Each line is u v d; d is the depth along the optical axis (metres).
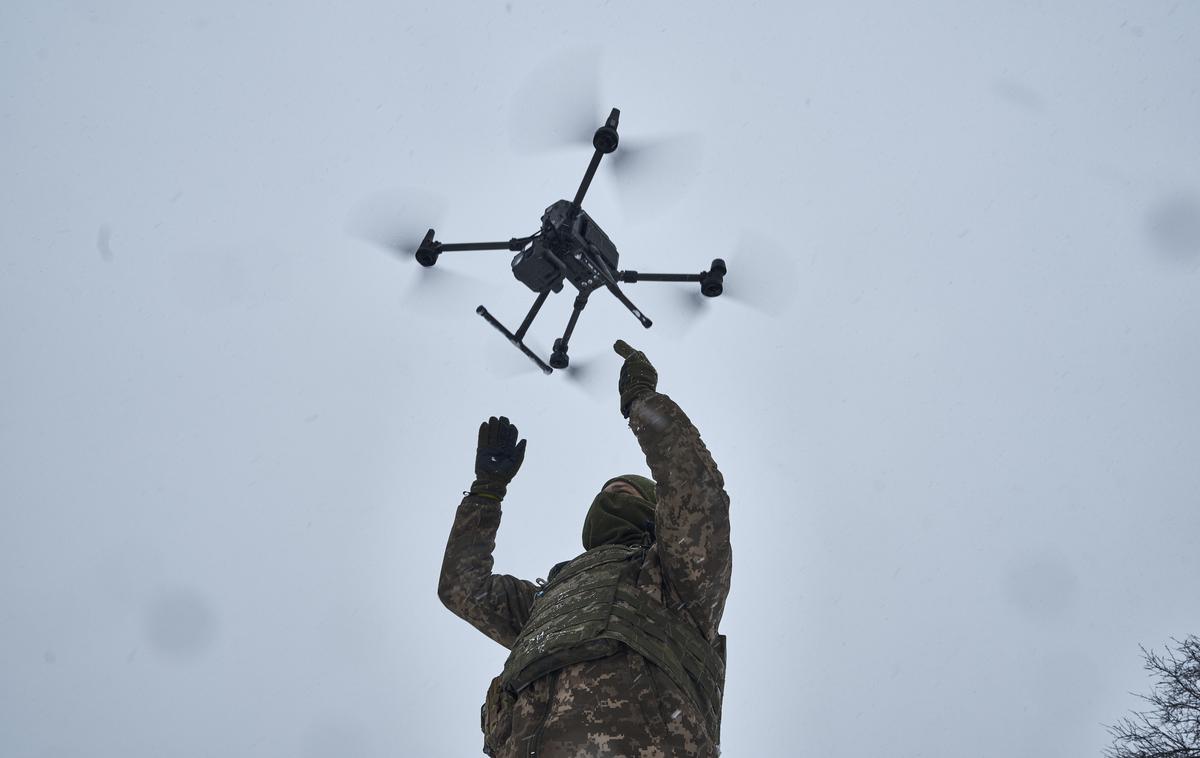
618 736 2.32
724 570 2.57
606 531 2.97
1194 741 10.91
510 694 2.57
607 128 6.12
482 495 3.25
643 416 2.65
